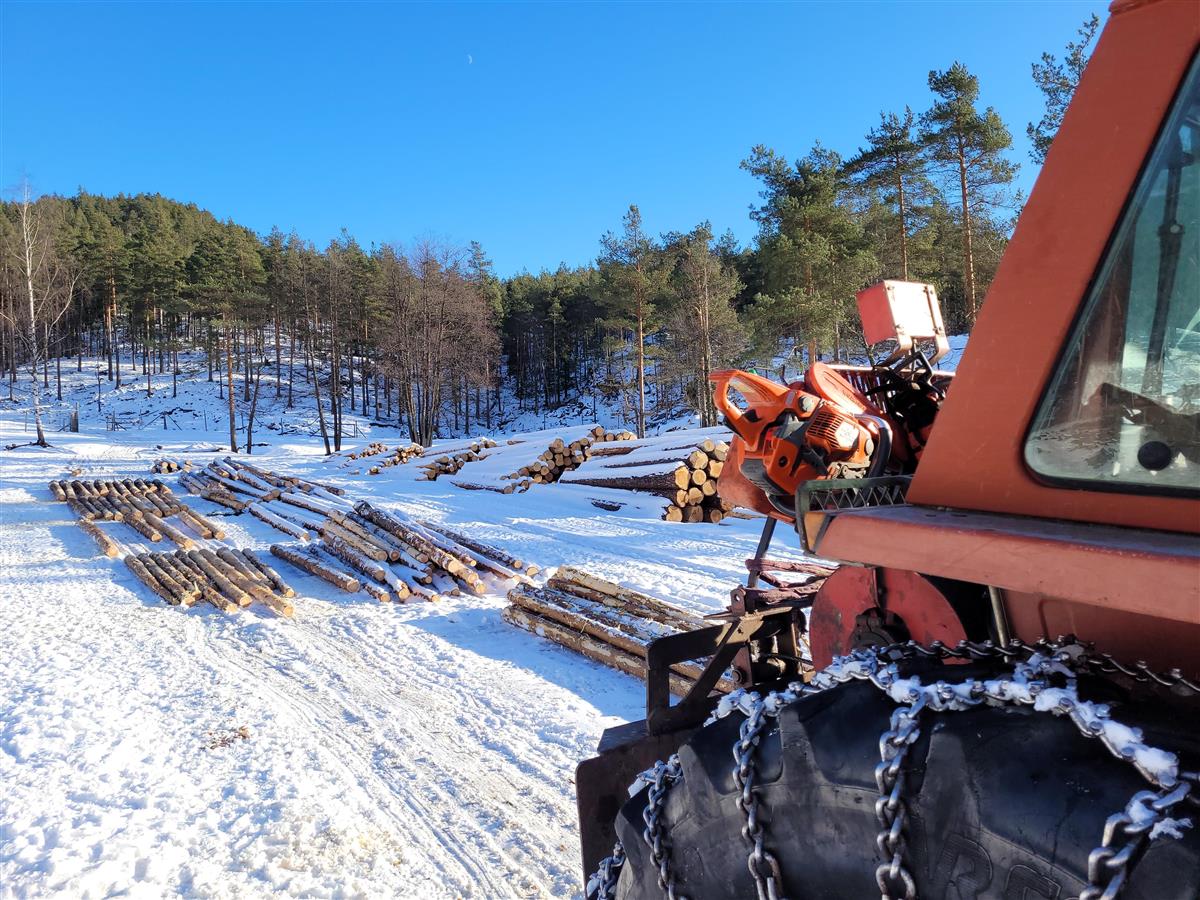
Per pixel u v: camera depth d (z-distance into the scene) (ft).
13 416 172.04
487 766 13.19
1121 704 2.99
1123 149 3.09
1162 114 2.99
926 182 93.09
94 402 186.70
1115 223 3.14
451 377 143.23
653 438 50.01
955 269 94.89
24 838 10.78
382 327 168.45
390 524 31.30
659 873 4.29
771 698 3.97
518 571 27.32
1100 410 3.19
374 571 26.03
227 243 213.05
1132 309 3.11
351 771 13.00
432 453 71.26
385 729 14.73
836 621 6.35
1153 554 2.68
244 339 202.39
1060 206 3.29
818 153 98.78
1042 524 3.30
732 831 3.87
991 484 3.58
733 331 105.09
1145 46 3.01
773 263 94.63
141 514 41.86
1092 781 2.67
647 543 32.07
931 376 8.46
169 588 25.04
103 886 9.66
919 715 3.21
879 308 8.34
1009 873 2.71
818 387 8.16
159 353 225.15
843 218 94.63
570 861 10.41
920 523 3.59
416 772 12.98
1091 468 3.21
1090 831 2.53
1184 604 2.55
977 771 2.90
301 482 56.18
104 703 15.93
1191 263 2.98
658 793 4.53
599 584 21.75
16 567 30.76
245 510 46.24
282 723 14.98
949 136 86.12
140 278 207.10
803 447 7.88
